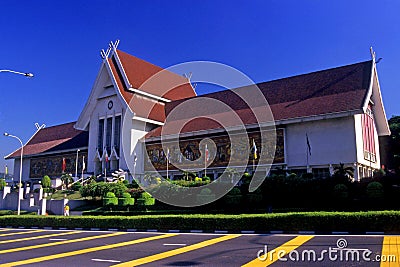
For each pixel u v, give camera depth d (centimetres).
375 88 3275
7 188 3719
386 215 1495
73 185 3812
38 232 2058
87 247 1366
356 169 2742
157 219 1969
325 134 2883
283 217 1666
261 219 1705
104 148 4100
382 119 3519
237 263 954
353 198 2231
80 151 4531
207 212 2406
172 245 1345
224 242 1364
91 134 4303
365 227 1520
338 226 1564
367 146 3112
